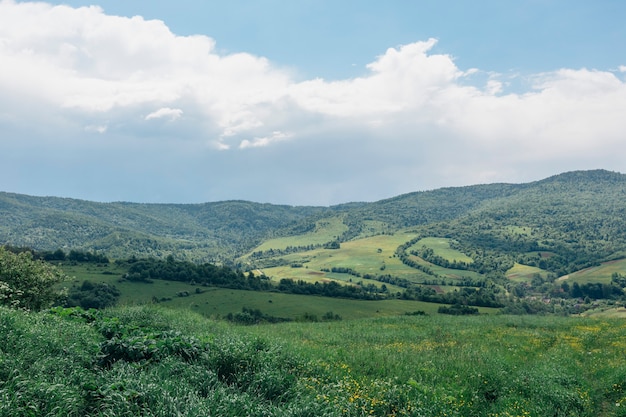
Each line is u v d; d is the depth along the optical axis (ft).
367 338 75.10
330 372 37.17
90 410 21.66
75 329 33.42
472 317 122.11
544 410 32.78
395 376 40.06
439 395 33.53
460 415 30.89
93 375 25.26
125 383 23.49
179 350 33.32
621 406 33.06
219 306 323.37
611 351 58.18
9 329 27.81
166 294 342.64
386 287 572.10
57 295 89.56
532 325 97.14
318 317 296.92
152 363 30.48
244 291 383.24
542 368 43.21
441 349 59.52
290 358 36.96
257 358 32.48
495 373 41.34
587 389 37.70
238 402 23.21
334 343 67.05
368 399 29.43
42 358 25.39
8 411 18.51
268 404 26.02
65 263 402.72
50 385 21.21
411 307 355.77
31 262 84.07
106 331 38.63
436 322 106.63
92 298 286.87
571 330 85.10
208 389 25.98
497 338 73.36
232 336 42.22
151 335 36.01
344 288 427.33
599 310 392.47
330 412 24.84
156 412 20.39
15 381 20.80
